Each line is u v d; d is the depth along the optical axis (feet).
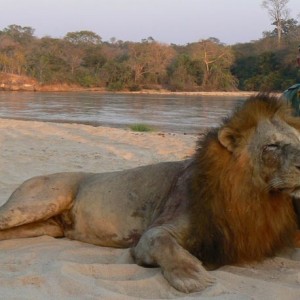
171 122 97.19
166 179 18.39
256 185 15.44
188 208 16.46
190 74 315.17
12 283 14.92
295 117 16.30
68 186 19.89
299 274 15.66
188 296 14.14
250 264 16.63
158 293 14.49
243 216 15.70
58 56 313.94
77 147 45.91
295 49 272.72
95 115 112.06
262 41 341.82
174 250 15.33
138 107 145.28
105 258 17.63
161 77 313.53
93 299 13.78
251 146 15.47
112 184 19.19
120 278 15.56
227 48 319.06
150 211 18.20
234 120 15.80
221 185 15.80
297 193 15.05
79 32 374.02
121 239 18.57
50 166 36.29
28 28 400.67
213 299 13.78
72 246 18.80
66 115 110.22
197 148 16.89
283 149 15.03
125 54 352.69
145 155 42.47
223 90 310.45
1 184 30.42
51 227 20.20
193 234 16.29
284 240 16.83
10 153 41.22
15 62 298.76
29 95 217.56
